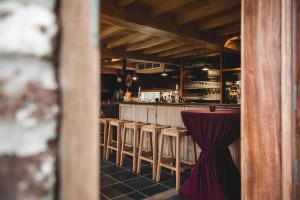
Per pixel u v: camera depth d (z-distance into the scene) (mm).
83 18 515
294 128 1518
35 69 468
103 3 3523
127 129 5539
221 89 7176
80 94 510
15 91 443
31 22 460
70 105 500
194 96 8117
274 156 1521
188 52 7461
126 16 3775
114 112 6074
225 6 3625
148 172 4164
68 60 500
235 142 3523
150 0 3752
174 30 4430
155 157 3824
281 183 1480
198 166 3084
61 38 505
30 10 461
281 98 1478
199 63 7945
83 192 513
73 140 502
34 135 466
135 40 5688
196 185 3029
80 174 511
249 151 1660
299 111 1544
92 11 524
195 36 4797
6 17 438
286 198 1470
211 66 7629
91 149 523
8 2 440
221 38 5371
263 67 1580
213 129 2938
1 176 433
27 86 456
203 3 3779
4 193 435
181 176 3945
